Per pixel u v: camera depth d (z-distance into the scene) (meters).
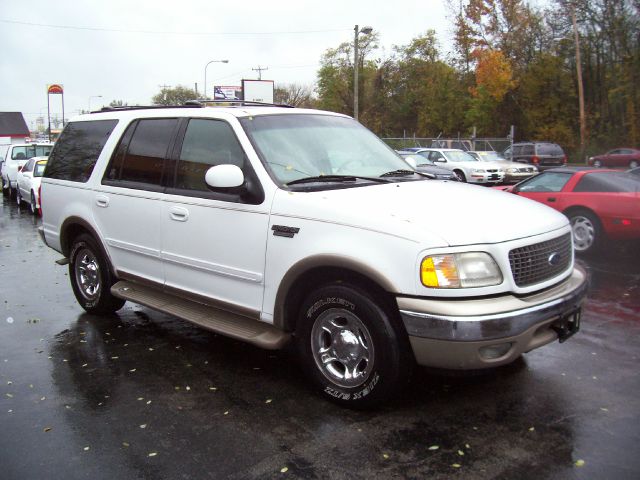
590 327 5.31
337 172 4.30
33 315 6.01
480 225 3.36
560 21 42.44
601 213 8.54
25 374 4.40
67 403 3.89
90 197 5.48
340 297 3.55
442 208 3.57
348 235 3.46
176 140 4.67
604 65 42.38
